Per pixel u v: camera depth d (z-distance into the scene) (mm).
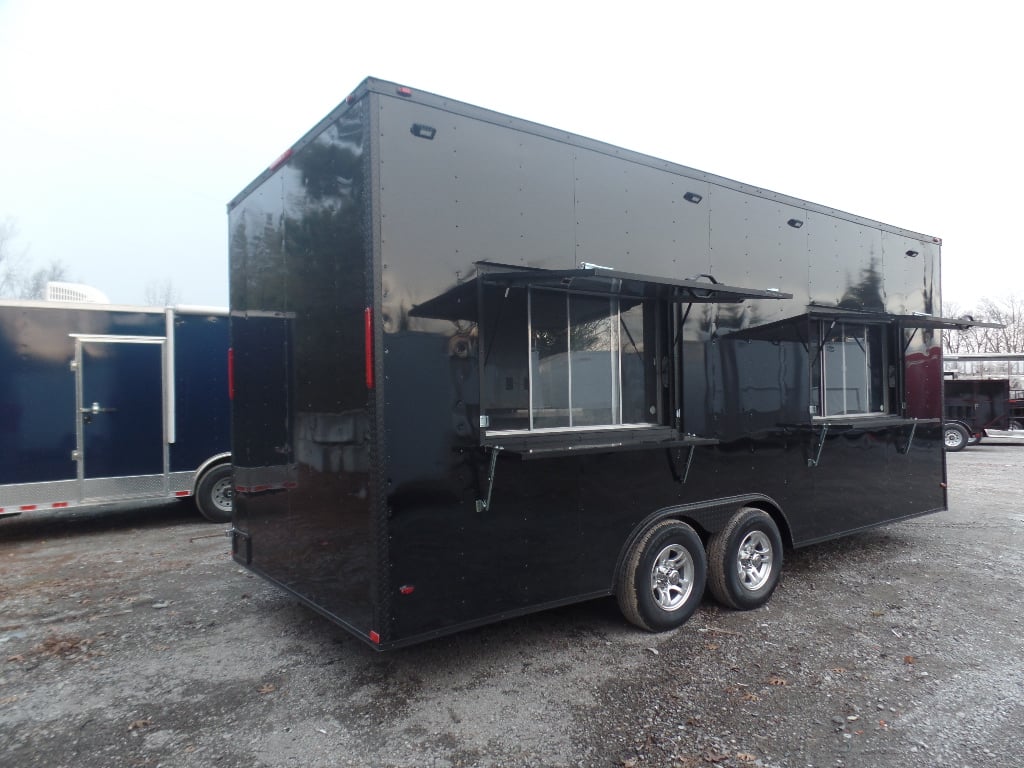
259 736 2959
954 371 18781
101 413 7176
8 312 6766
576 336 3855
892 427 5805
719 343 4492
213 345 7754
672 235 4238
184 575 5512
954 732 2975
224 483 7805
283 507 3867
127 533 7246
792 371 5012
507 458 3408
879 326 6004
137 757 2807
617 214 3936
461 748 2848
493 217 3371
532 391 3625
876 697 3289
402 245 3049
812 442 5105
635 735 2947
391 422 3002
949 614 4453
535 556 3521
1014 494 9547
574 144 3736
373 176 2965
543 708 3182
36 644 4039
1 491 6711
